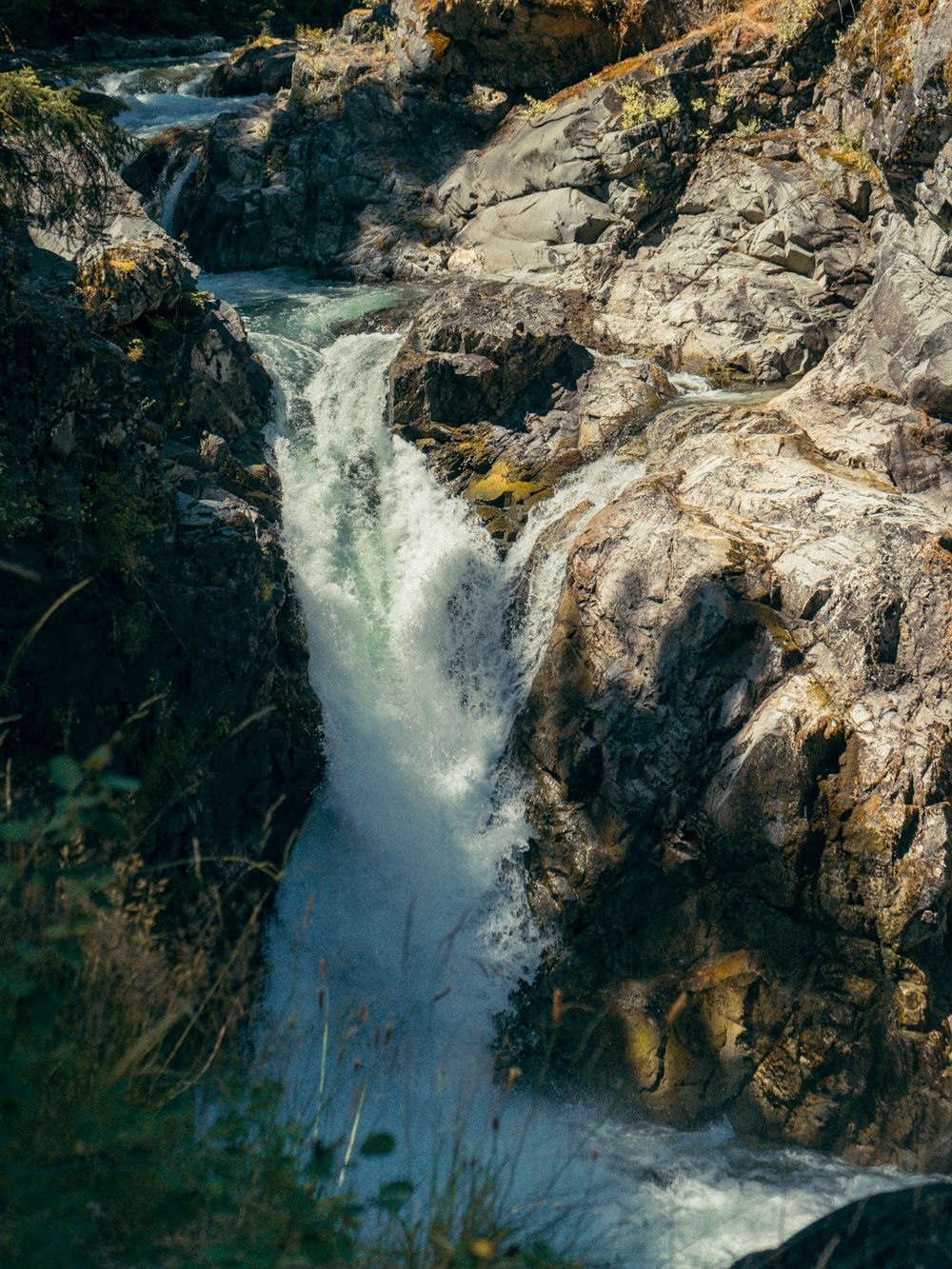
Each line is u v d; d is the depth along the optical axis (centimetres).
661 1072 762
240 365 1007
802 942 749
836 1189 681
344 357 1173
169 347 920
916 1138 702
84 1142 251
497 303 1177
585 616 893
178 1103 297
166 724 778
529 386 1138
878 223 1216
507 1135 675
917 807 734
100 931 307
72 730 729
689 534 848
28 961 256
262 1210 259
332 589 1005
